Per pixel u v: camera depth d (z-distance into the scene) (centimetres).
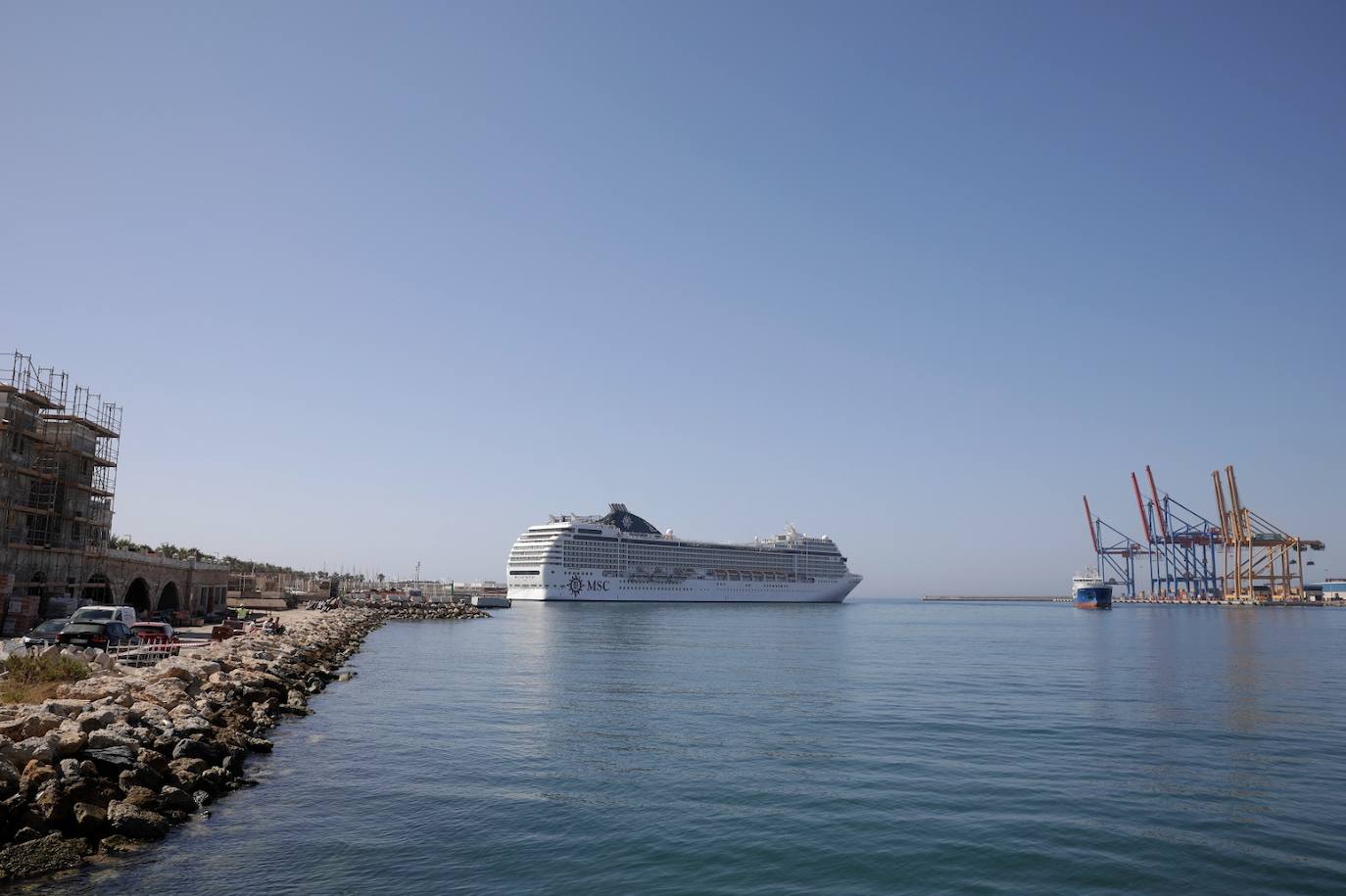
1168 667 6275
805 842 1956
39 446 6112
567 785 2453
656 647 7956
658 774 2605
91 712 2262
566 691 4566
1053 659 7019
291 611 11750
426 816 2133
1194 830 2042
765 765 2733
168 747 2395
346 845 1897
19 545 5659
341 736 3127
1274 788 2434
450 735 3191
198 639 5847
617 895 1639
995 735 3253
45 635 4319
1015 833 2019
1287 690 4744
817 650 7781
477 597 19100
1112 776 2589
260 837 1927
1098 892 1678
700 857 1861
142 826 1866
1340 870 1794
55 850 1719
